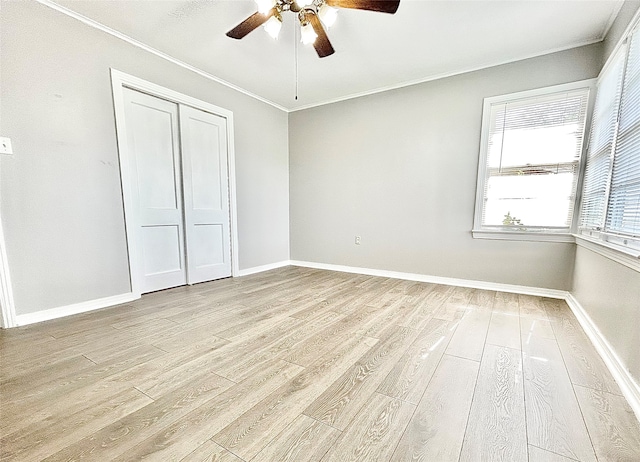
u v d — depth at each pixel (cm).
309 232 456
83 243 245
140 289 290
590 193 251
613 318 169
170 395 138
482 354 178
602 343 182
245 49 279
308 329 216
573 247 277
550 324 224
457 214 336
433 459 102
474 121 317
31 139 214
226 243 377
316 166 438
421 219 359
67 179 233
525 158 295
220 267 372
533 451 106
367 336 204
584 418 123
